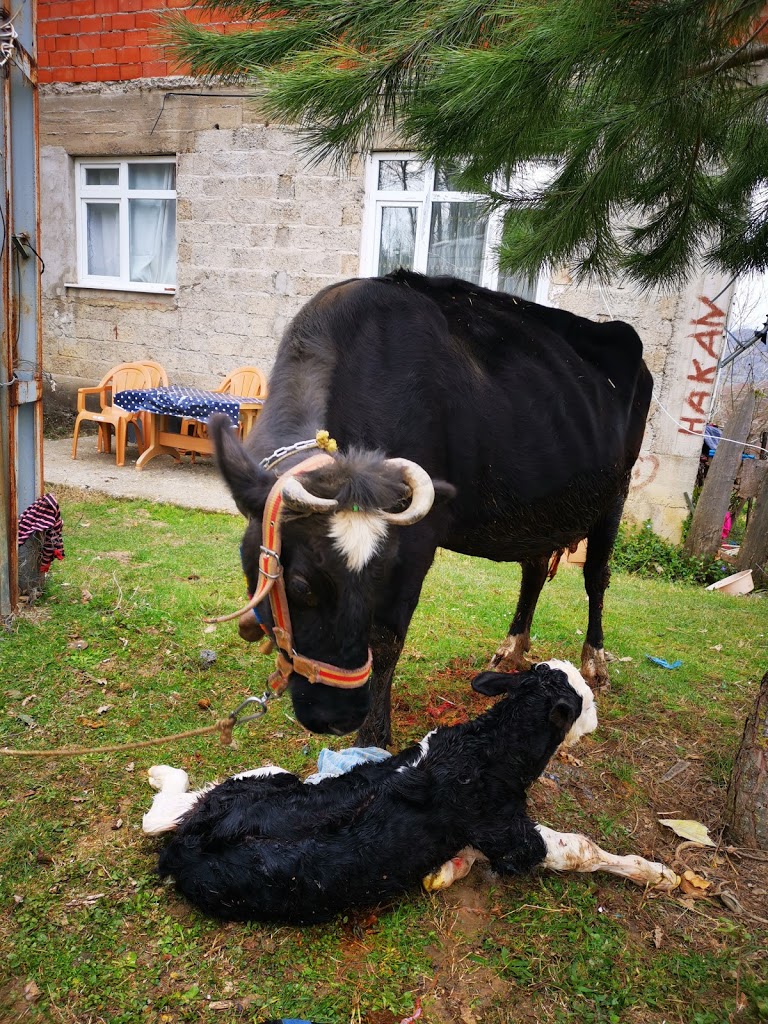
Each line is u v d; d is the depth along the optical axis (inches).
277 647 81.3
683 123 95.4
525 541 127.2
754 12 81.4
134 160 339.0
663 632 187.5
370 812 86.1
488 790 91.0
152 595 170.4
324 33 97.2
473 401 109.2
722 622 198.8
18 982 75.4
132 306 348.2
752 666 167.3
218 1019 72.9
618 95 93.4
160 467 303.4
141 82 320.5
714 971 81.8
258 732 120.9
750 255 127.8
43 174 352.8
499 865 90.3
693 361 256.2
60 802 100.5
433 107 95.8
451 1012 75.3
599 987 79.1
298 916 81.6
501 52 85.8
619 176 101.6
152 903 85.7
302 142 105.5
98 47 325.7
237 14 105.3
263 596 74.5
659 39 79.6
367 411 97.4
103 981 75.9
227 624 158.4
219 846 83.6
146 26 315.0
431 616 180.7
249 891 80.8
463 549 126.2
